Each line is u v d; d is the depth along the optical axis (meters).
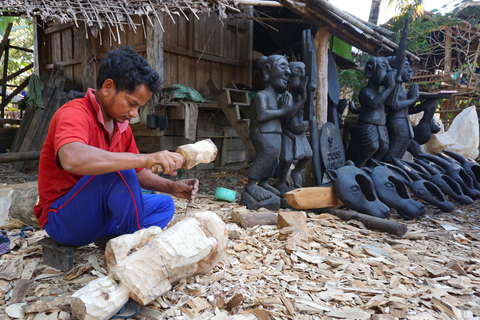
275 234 2.99
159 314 1.68
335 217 3.71
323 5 4.34
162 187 2.22
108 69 1.61
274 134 3.96
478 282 2.30
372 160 4.80
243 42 7.78
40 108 6.21
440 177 4.74
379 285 2.17
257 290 2.02
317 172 4.51
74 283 1.95
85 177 1.80
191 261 1.76
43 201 1.93
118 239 1.67
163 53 6.31
